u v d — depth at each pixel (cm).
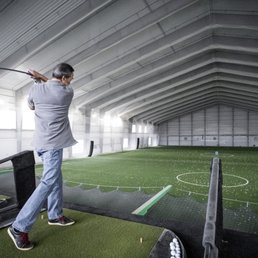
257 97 1831
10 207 242
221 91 2023
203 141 2689
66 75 200
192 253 179
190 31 859
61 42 815
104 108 1752
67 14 649
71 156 1398
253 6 707
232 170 865
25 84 1016
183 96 1891
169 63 1112
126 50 938
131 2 685
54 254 170
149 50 958
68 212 253
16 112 1034
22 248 173
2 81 928
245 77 1454
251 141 2462
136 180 668
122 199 475
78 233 202
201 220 357
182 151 1916
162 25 835
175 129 2844
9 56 796
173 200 463
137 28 762
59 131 196
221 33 947
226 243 194
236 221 354
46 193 184
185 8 774
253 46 923
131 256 167
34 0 582
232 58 1148
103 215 245
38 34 704
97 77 1110
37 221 226
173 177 719
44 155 194
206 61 1221
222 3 735
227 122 2569
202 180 671
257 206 424
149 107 2036
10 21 633
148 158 1346
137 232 204
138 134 2416
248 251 183
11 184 613
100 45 837
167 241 188
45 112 192
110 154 1644
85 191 539
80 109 1483
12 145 1020
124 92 1485
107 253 171
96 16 741
